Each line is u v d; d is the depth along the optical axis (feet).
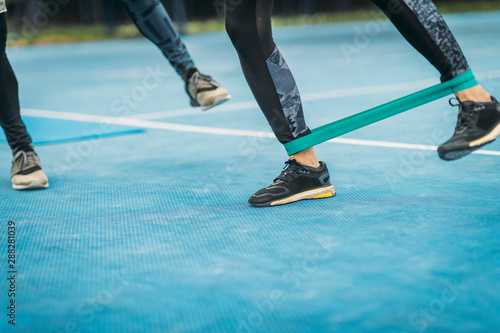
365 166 8.73
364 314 4.21
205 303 4.49
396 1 5.78
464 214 6.23
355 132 11.27
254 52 6.58
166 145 11.02
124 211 7.03
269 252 5.45
